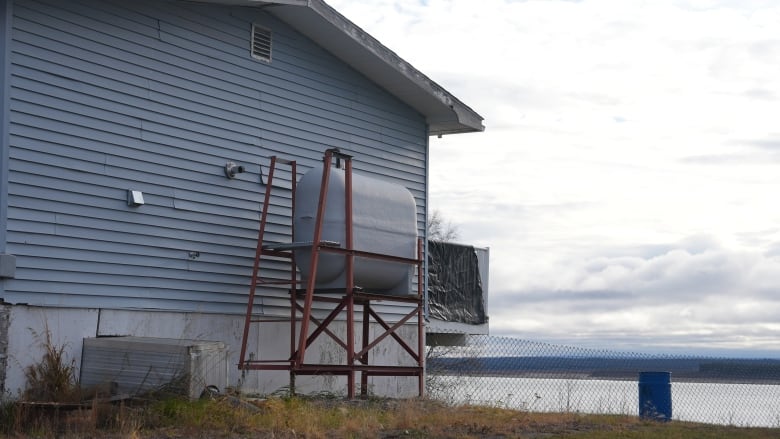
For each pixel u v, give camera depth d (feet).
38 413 41.50
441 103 67.72
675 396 120.06
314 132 61.36
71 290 46.96
